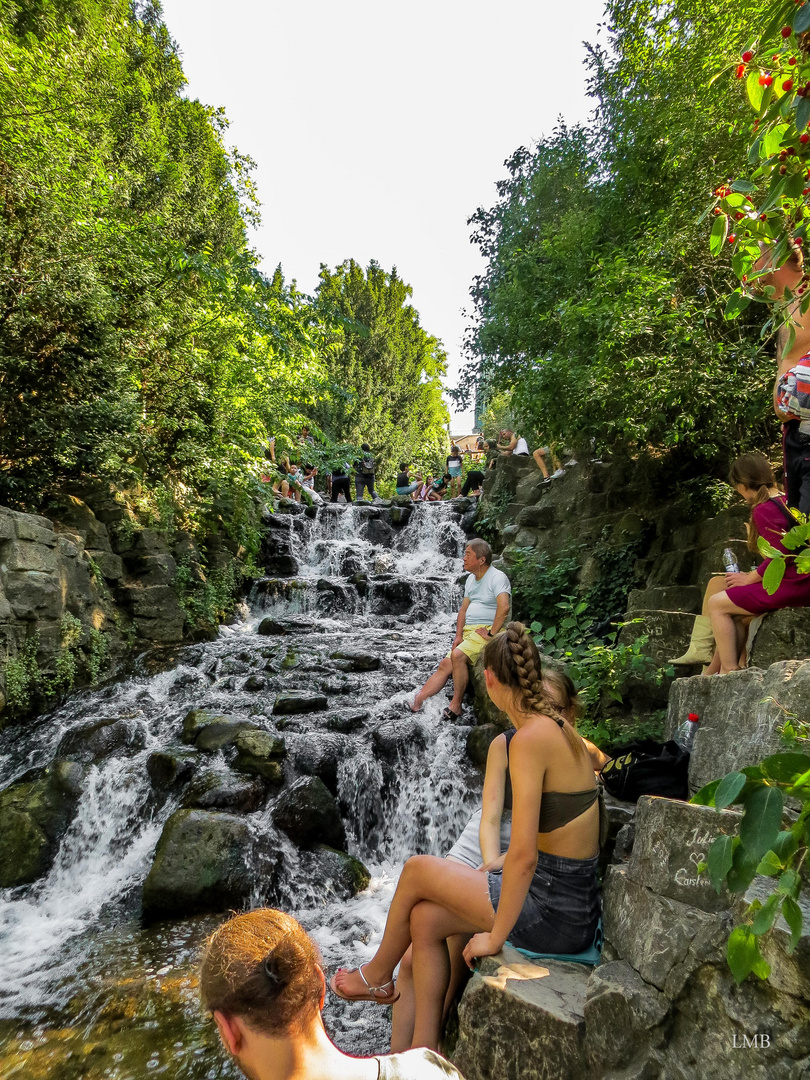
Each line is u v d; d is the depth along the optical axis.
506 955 2.40
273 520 13.43
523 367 9.43
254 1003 1.07
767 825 1.33
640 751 3.22
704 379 5.93
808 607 2.98
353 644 8.49
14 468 7.86
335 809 5.14
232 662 7.86
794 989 1.60
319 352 13.63
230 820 4.65
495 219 10.91
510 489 11.89
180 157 17.12
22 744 6.33
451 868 2.53
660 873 2.15
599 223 8.52
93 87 11.59
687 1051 1.83
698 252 6.28
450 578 11.11
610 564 7.60
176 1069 2.94
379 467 31.86
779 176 1.67
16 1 10.95
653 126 7.66
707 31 6.61
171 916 4.36
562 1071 2.05
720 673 3.14
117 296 9.20
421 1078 1.17
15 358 7.48
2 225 7.61
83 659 7.51
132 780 5.50
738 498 6.45
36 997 3.51
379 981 2.61
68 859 5.10
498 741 2.92
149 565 8.85
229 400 11.07
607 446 8.11
